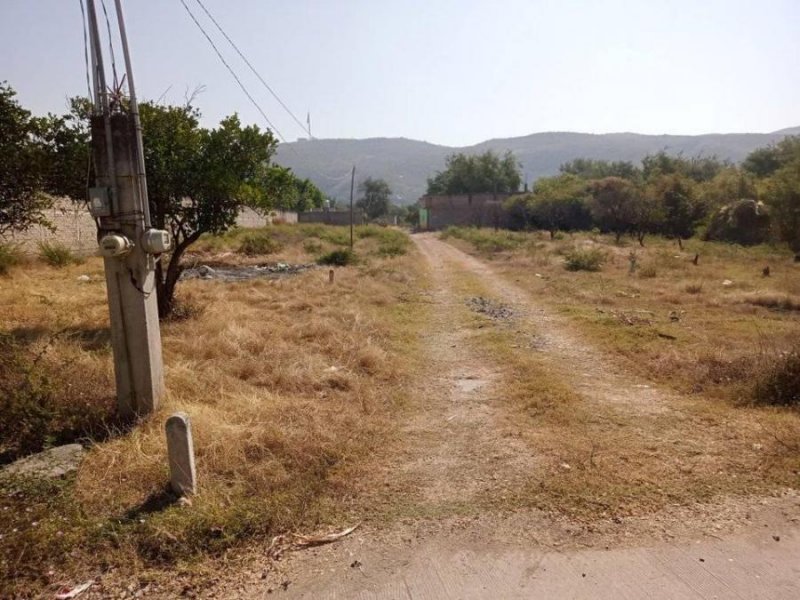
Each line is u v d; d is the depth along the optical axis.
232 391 5.82
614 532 3.36
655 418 5.32
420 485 4.02
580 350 8.37
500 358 7.89
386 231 38.31
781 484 3.89
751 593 2.81
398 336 9.18
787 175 25.02
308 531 3.40
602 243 30.12
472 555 3.16
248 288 13.24
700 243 27.66
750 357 6.73
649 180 37.84
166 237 4.80
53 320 8.78
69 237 19.72
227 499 3.67
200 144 8.79
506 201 51.00
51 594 2.82
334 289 13.45
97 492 3.69
